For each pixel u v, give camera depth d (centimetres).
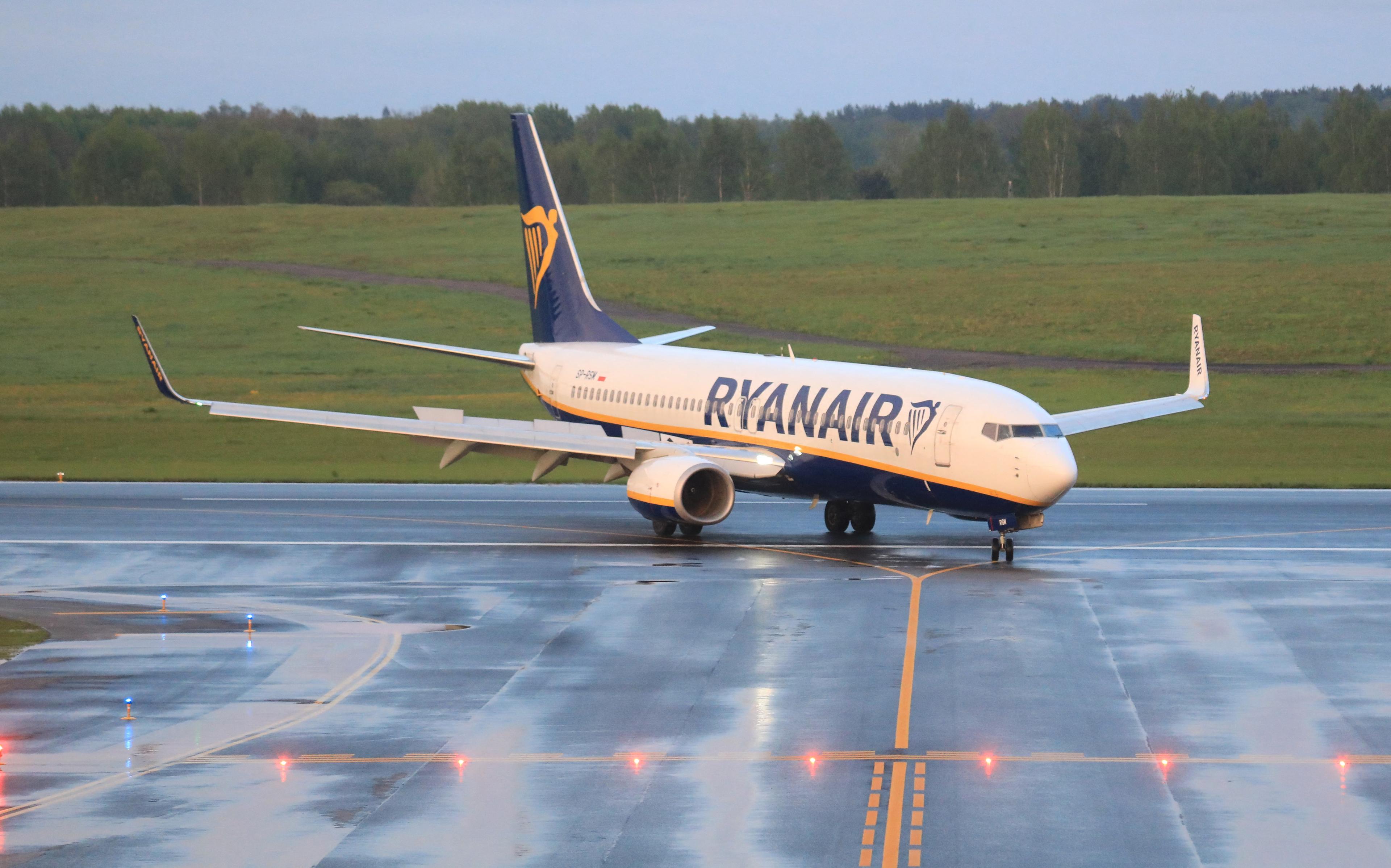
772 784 5500
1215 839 4884
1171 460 19750
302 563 10869
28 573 10450
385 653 7769
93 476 17212
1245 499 14938
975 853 4753
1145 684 7025
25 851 4825
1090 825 5028
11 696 6894
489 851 4806
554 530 12669
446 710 6588
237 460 19700
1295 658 7575
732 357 13388
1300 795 5347
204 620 8719
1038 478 10238
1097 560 10869
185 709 6650
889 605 9056
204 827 5047
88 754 5931
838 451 11544
